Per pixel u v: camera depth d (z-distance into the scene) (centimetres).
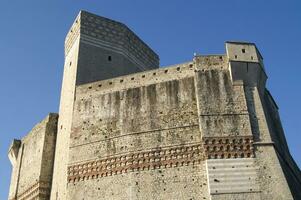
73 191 3622
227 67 3666
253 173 3188
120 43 4672
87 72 4322
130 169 3488
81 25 4550
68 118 4128
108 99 3931
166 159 3419
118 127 3731
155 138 3538
